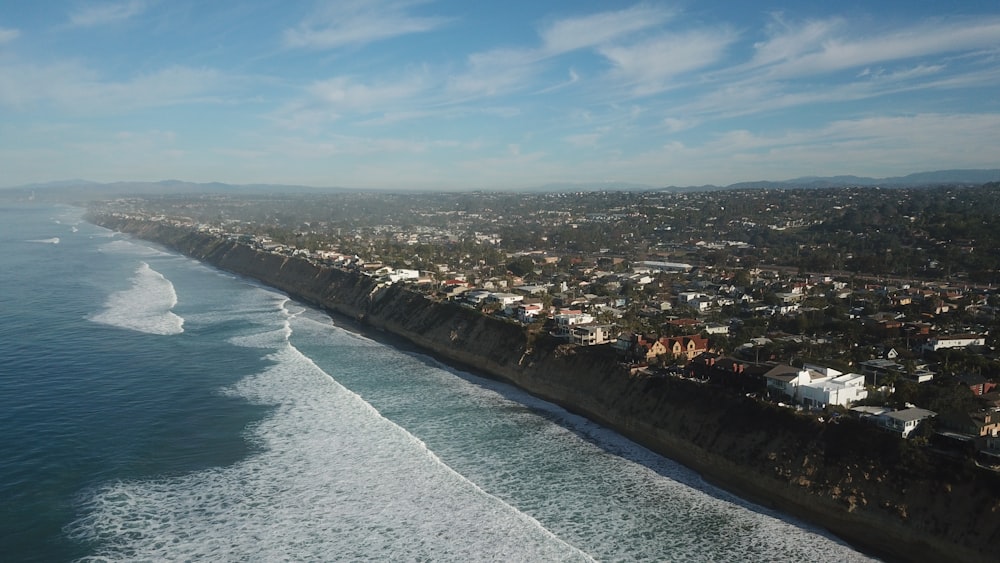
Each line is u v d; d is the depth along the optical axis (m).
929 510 51.38
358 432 73.50
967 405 61.12
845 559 51.03
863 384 70.62
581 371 88.81
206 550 49.91
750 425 65.81
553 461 68.56
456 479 62.22
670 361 83.81
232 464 64.75
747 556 51.09
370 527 53.47
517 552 50.19
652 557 50.69
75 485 59.94
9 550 49.66
